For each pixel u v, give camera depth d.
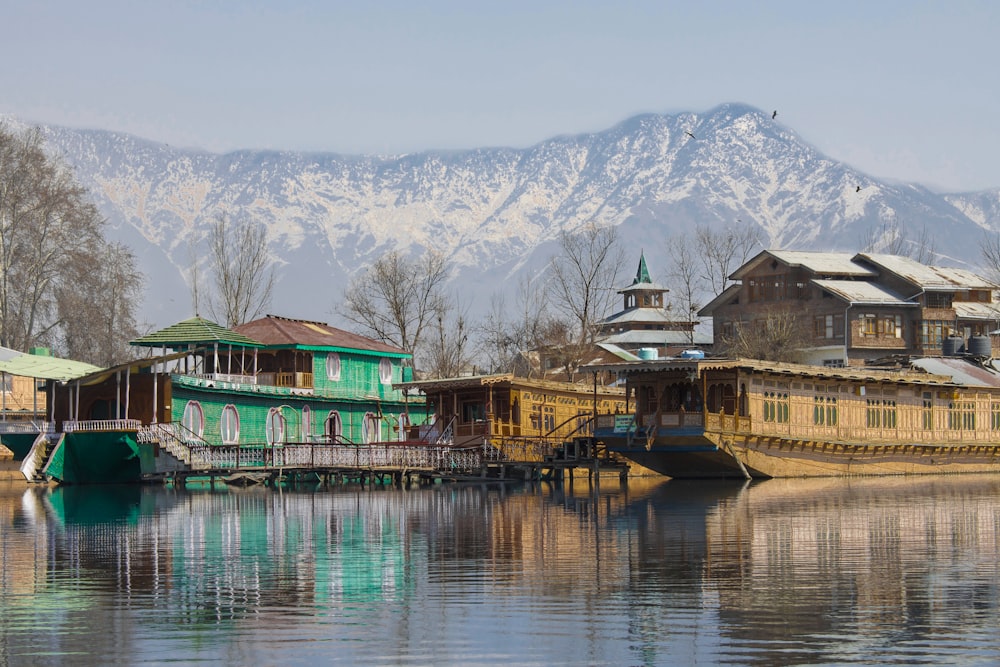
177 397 88.12
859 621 31.62
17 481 97.88
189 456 85.25
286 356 102.19
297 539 48.91
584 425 93.31
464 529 52.47
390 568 40.53
